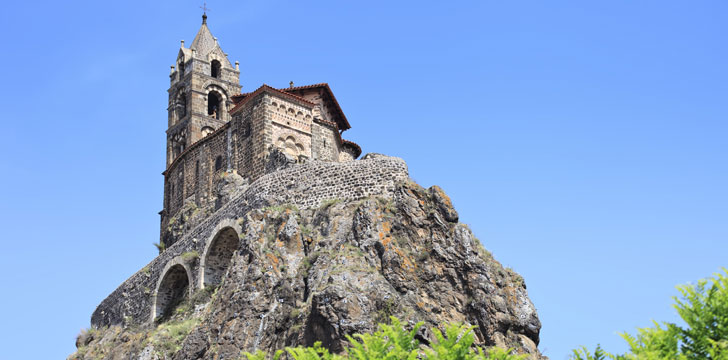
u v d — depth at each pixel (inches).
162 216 3636.8
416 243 2288.4
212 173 3250.5
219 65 3868.1
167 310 2827.3
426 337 2022.6
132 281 3085.6
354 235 2319.1
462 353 971.9
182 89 3804.1
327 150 3179.1
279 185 2613.2
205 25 3971.5
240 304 2236.7
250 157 3024.1
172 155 3732.8
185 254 2746.1
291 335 2080.5
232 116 3196.4
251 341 2162.9
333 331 1978.3
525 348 2151.8
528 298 2269.9
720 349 880.9
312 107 3169.3
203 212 3169.3
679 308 951.0
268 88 3041.3
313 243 2368.4
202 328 2274.9
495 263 2304.4
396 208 2363.4
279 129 3029.0
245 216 2527.1
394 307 2046.0
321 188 2539.4
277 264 2310.5
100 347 2805.1
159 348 2370.8
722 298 935.0
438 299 2190.0
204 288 2600.9
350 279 2106.3
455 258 2251.5
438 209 2345.0
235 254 2393.0
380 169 2501.2
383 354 1002.7
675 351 913.5
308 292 2190.0
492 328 2151.8
